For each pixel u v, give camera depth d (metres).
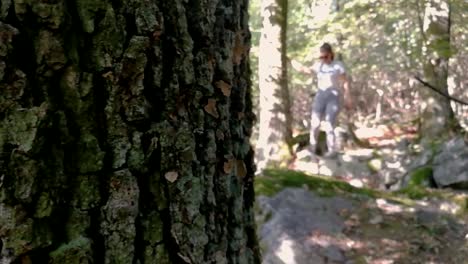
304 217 5.40
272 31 10.14
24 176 1.01
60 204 1.05
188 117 1.21
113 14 1.08
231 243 1.38
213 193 1.29
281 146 10.23
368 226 5.38
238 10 1.42
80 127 1.07
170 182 1.17
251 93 1.56
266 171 6.20
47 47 1.03
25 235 1.02
